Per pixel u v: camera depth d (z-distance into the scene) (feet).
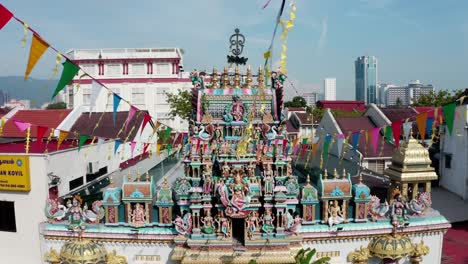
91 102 45.01
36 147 80.89
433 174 64.59
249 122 57.98
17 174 63.36
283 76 63.26
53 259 61.21
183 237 56.18
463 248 92.02
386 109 150.61
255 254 54.44
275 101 63.00
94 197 70.33
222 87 64.34
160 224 58.95
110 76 225.56
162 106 227.20
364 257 59.77
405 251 58.59
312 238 58.90
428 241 63.10
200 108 62.03
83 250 56.90
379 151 118.01
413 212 62.95
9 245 64.85
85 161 83.82
